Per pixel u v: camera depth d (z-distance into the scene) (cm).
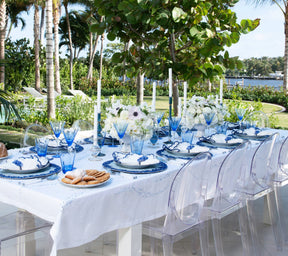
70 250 266
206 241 238
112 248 272
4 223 211
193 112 331
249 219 273
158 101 1480
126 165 216
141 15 408
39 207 175
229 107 643
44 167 207
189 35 441
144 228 223
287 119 952
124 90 1864
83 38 2764
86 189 181
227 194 250
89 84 2136
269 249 284
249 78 2805
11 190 186
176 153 254
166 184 216
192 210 223
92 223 178
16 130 699
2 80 1341
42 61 1958
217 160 255
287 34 1253
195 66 453
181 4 416
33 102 836
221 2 434
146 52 481
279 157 300
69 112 783
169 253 214
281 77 2797
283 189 411
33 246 190
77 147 268
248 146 256
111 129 258
